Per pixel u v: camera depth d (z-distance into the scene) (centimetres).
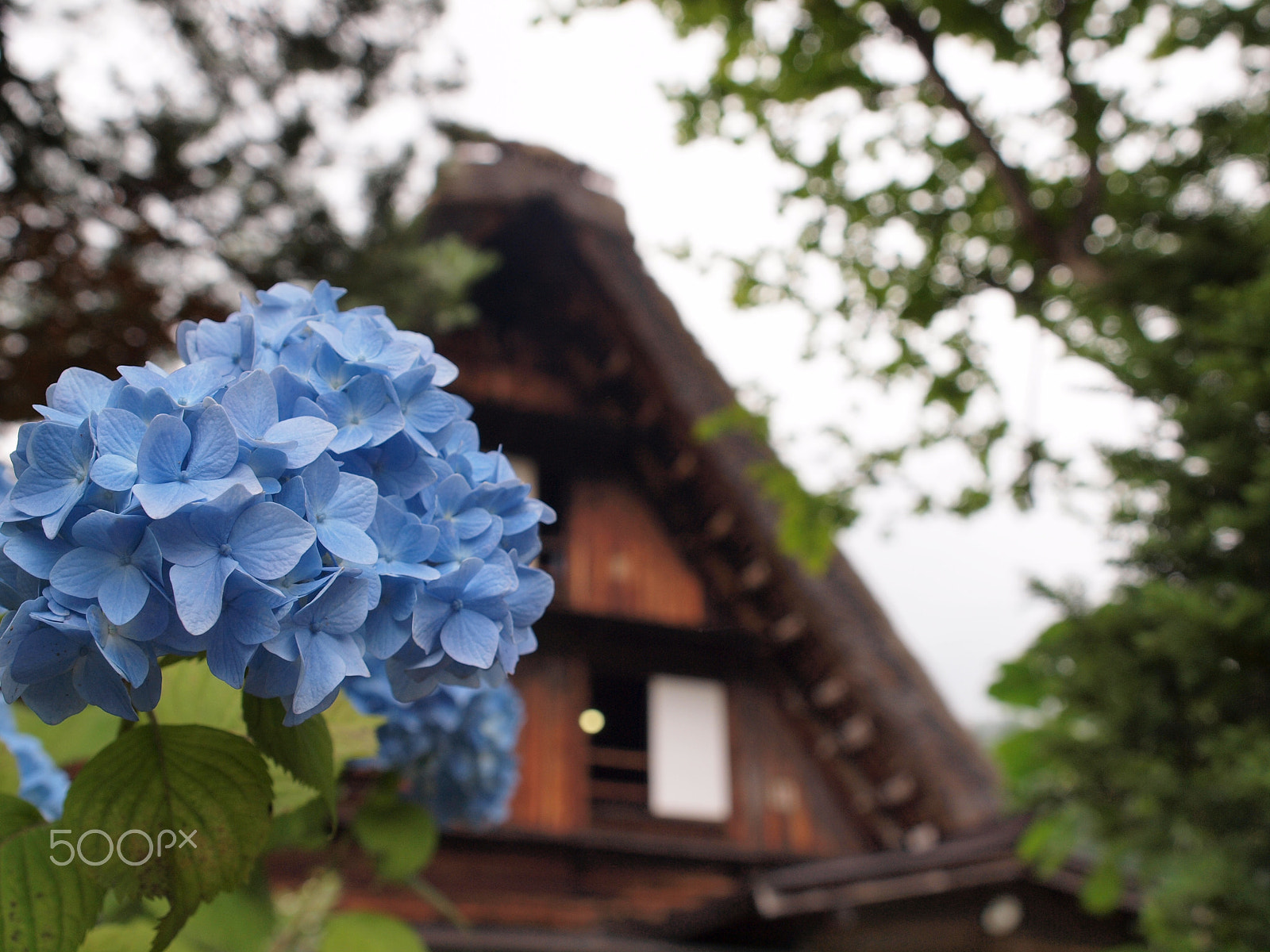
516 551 79
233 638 59
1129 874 560
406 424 71
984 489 412
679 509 945
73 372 66
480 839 786
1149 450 331
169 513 57
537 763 827
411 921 725
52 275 498
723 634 898
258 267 533
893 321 454
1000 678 394
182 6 510
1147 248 402
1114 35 443
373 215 584
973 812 766
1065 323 413
